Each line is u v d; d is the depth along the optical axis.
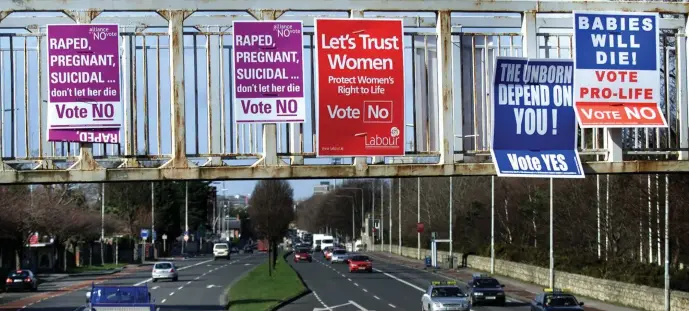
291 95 22.50
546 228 70.56
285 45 22.48
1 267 61.53
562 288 50.47
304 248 98.81
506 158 22.80
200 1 22.75
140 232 96.81
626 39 23.27
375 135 22.55
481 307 42.44
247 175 22.66
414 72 23.69
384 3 23.06
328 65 22.34
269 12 22.83
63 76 22.11
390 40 22.62
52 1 22.38
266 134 22.66
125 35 22.92
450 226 77.00
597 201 51.44
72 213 73.38
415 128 23.59
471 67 24.02
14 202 59.03
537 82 22.98
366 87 22.50
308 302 42.34
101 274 71.06
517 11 23.64
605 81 23.17
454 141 23.36
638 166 23.72
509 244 69.50
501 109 22.81
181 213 128.38
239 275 65.69
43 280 63.09
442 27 23.34
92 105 22.22
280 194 104.06
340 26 22.42
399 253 110.50
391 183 120.19
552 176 22.91
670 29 25.06
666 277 34.62
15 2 22.28
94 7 22.47
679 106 24.39
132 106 22.89
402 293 48.66
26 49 22.80
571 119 23.08
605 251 51.81
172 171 22.58
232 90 22.44
